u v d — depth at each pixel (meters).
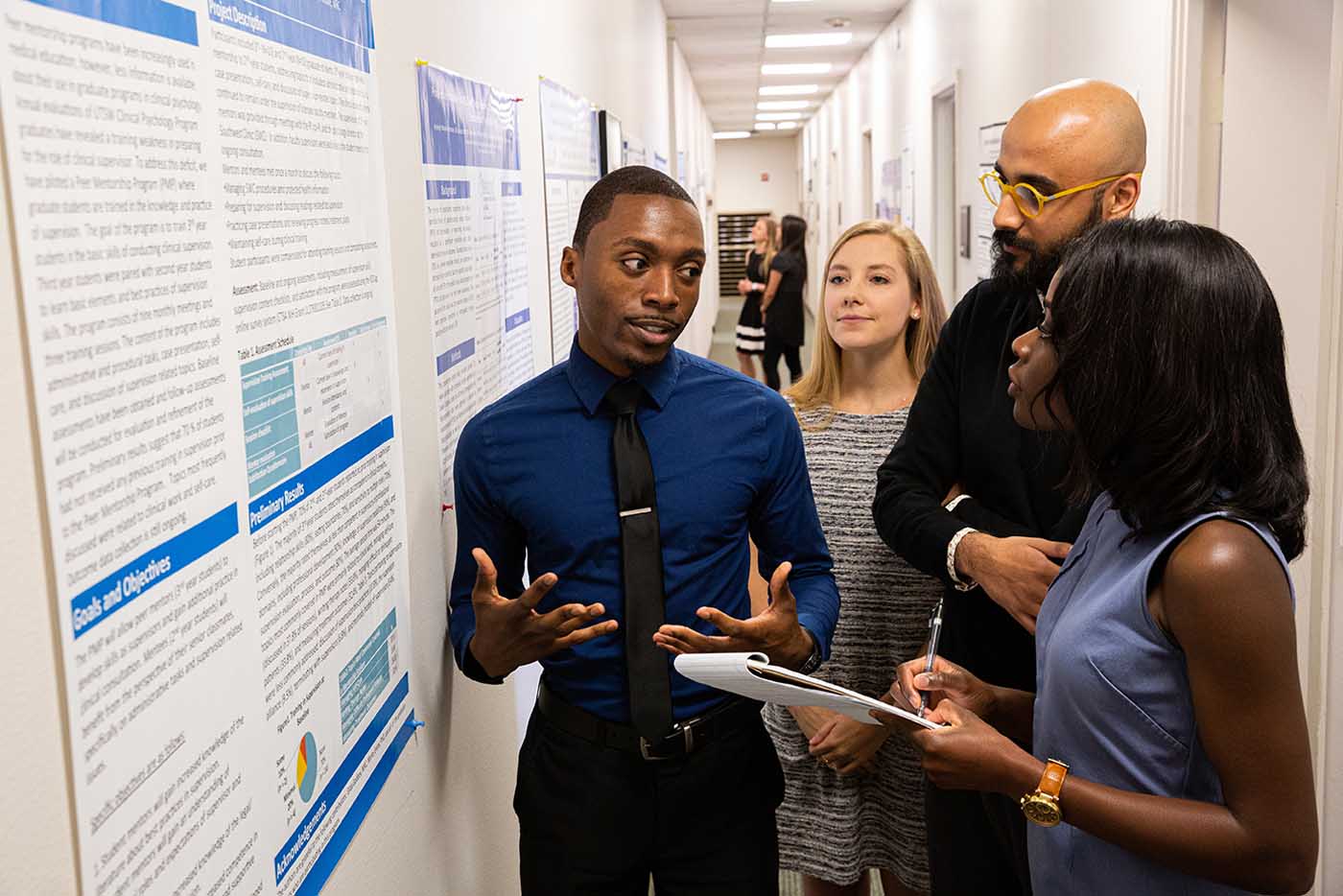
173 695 0.73
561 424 1.41
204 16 0.80
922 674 1.35
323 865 1.05
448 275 1.61
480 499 1.44
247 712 0.87
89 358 0.63
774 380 8.45
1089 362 1.00
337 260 1.11
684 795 1.41
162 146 0.73
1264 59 2.47
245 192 0.88
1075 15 3.57
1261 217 2.50
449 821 1.62
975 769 1.09
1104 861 1.08
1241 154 2.52
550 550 1.41
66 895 0.61
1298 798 0.94
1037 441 1.51
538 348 2.42
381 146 1.26
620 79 4.71
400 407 1.34
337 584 1.10
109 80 0.66
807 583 1.55
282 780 0.94
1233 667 0.93
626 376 1.40
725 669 1.09
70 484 0.61
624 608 1.39
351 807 1.14
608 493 1.39
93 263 0.64
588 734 1.41
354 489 1.15
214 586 0.81
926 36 6.86
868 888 2.04
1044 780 1.04
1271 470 0.95
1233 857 0.95
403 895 1.36
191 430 0.77
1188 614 0.95
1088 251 1.02
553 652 1.30
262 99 0.92
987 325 1.58
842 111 12.91
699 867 1.45
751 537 1.60
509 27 2.13
